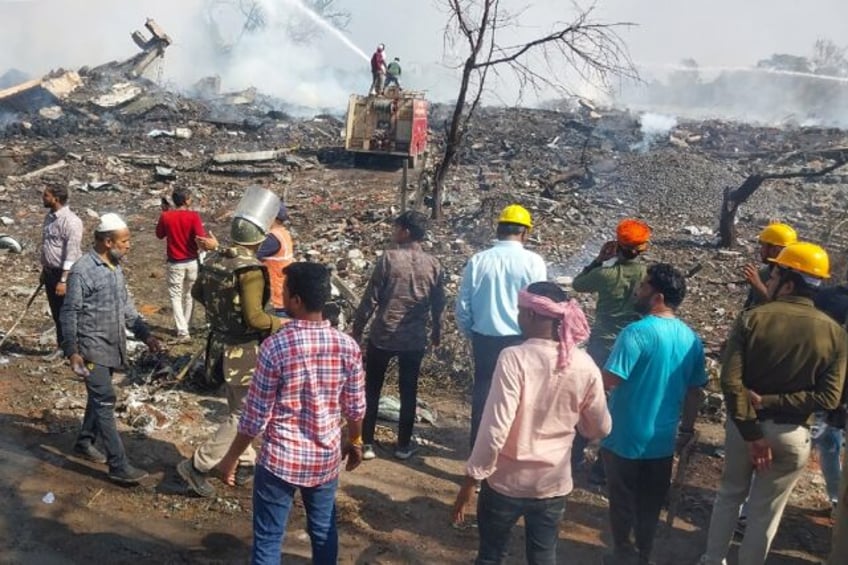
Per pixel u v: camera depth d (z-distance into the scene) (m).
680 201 14.90
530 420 3.24
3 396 5.99
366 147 17.56
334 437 3.48
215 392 6.34
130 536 4.34
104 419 4.70
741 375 3.67
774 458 3.75
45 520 4.42
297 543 4.35
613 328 4.86
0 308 8.33
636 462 3.89
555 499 3.33
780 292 3.75
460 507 3.30
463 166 17.67
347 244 11.55
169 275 7.77
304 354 3.36
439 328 5.38
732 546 4.59
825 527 4.88
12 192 14.31
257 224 4.49
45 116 21.12
